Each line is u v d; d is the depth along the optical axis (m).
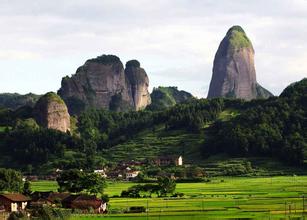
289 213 171.88
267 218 159.88
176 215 173.62
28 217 174.12
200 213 177.62
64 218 173.38
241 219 159.38
